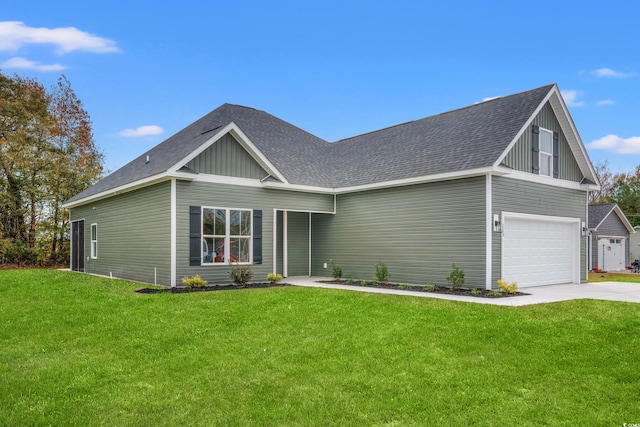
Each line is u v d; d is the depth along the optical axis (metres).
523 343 7.22
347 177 17.17
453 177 13.42
